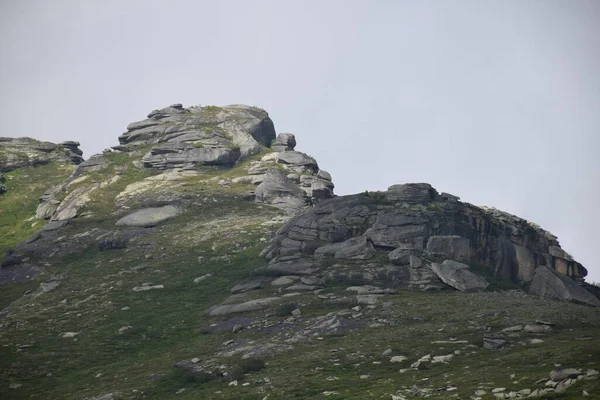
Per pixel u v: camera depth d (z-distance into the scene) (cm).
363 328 7625
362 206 11450
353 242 10700
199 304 9688
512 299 8719
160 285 10506
